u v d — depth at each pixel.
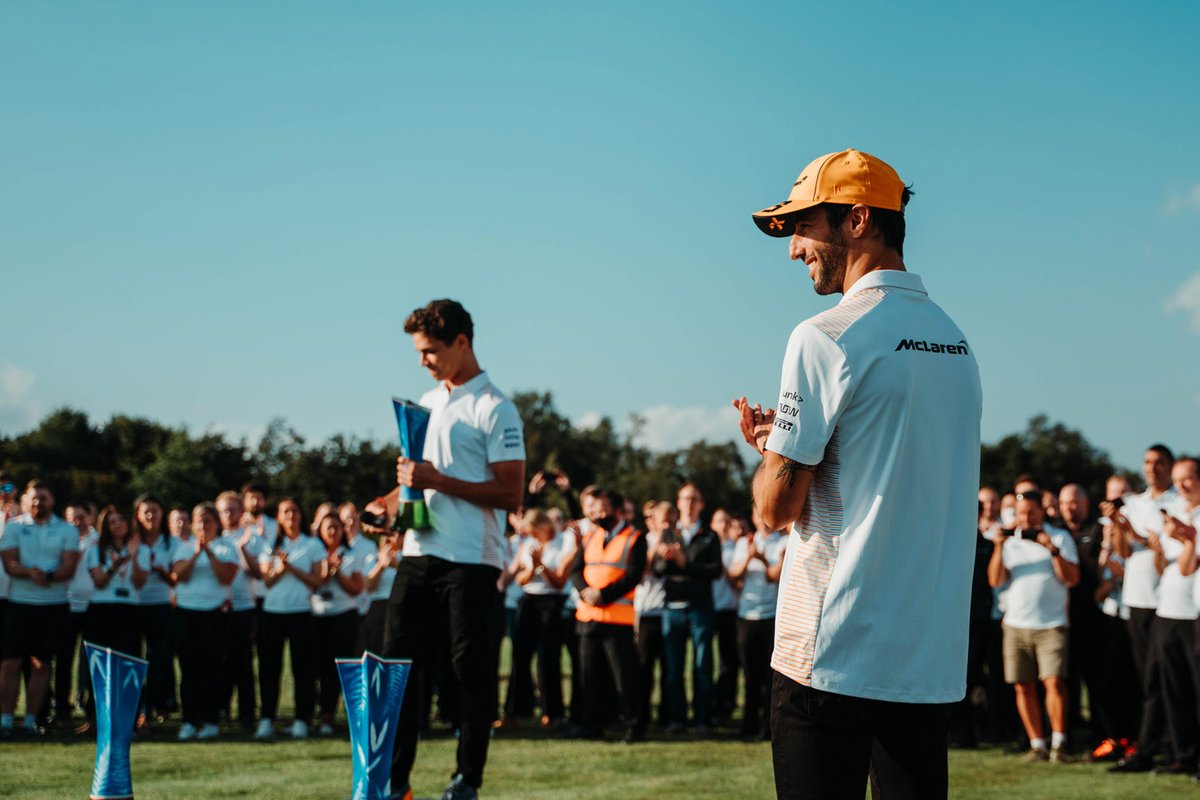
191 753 8.89
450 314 5.33
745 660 10.45
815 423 2.45
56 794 6.75
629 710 10.02
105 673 4.20
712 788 7.26
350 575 10.61
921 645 2.46
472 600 5.12
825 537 2.49
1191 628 8.19
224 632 10.35
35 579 10.24
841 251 2.71
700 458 91.62
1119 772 8.26
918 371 2.50
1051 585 9.02
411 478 5.06
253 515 11.34
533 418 96.12
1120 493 9.65
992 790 7.39
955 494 2.55
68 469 69.44
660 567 10.80
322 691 10.75
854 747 2.45
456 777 5.09
